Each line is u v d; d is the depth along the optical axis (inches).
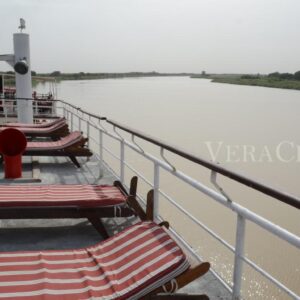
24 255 112.1
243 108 2684.5
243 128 1457.9
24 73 457.7
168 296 96.1
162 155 128.3
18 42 459.5
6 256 110.8
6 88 664.4
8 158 238.8
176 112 2150.6
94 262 110.3
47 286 97.0
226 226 365.1
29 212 149.6
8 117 561.9
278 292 258.4
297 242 71.4
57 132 354.6
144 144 735.1
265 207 399.5
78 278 102.0
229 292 110.1
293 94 5777.6
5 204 148.2
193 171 506.6
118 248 115.0
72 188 171.2
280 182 575.2
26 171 264.8
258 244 337.4
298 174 648.4
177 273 96.8
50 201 151.2
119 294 93.8
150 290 95.1
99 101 2719.0
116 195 161.2
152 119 1656.0
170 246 107.7
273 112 2384.4
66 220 176.1
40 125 389.1
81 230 166.7
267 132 1360.7
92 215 153.4
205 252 299.7
